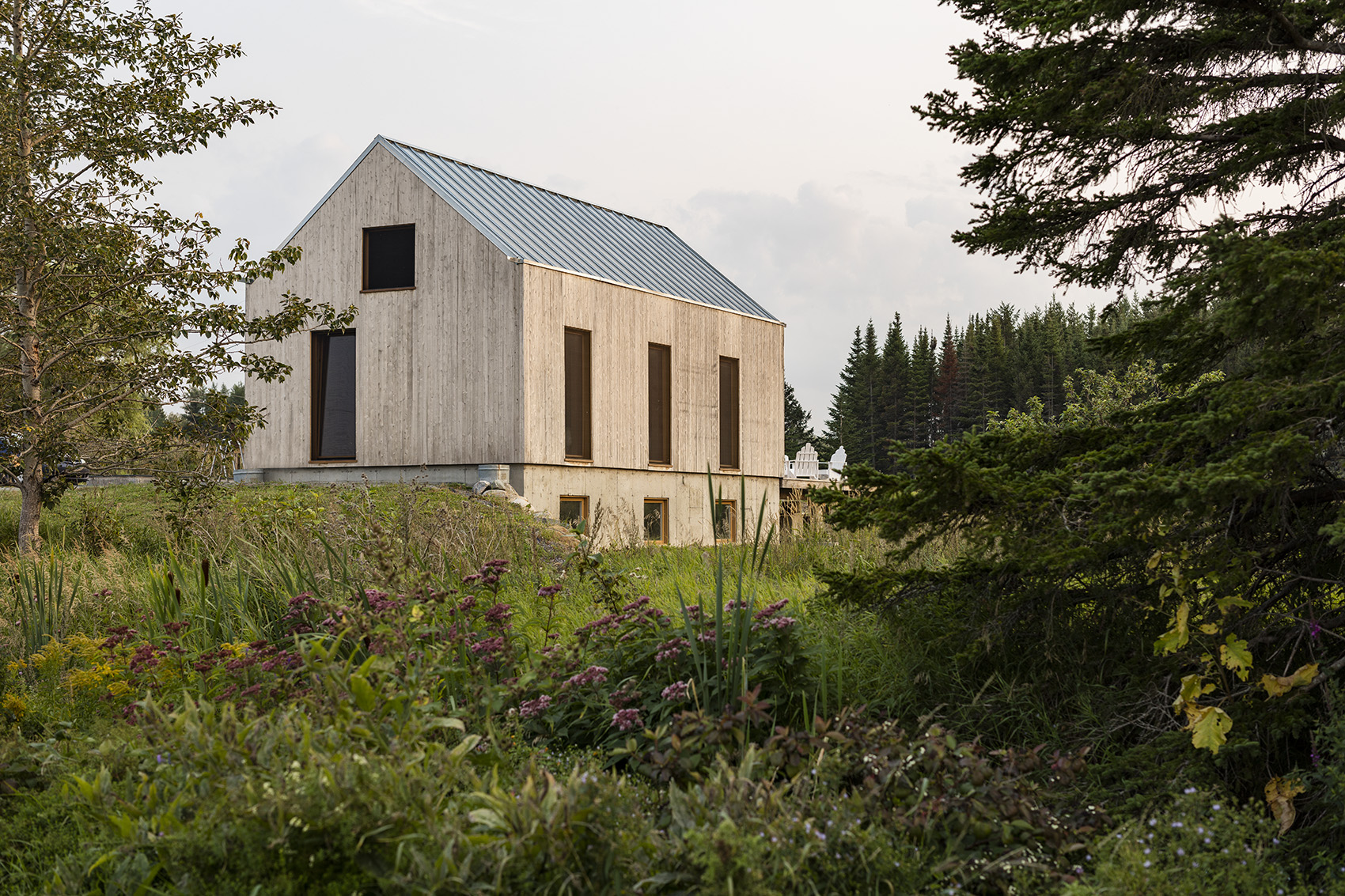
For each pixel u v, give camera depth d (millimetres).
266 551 8898
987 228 5469
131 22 12234
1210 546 3996
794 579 8555
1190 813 3322
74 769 4359
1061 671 4672
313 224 18047
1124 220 5297
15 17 11953
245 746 3484
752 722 4219
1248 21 4648
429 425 17016
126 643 6320
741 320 21500
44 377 13297
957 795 3439
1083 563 4375
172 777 3586
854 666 5242
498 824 3057
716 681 4625
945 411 91188
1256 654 4238
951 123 5316
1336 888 3127
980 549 4332
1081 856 3436
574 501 17375
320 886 2928
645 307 18875
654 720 4777
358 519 9391
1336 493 4039
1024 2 4676
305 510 10781
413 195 17234
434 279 17000
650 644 5168
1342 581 3992
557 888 2996
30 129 12172
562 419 16906
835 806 3281
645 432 18797
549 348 16703
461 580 6699
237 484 17203
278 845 2938
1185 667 4344
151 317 12180
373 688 4141
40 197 12031
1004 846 3373
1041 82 4926
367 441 17531
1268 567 4219
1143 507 3643
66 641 7113
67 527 14031
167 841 3055
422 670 4707
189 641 6777
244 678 5266
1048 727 4469
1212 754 3777
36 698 5863
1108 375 19859
